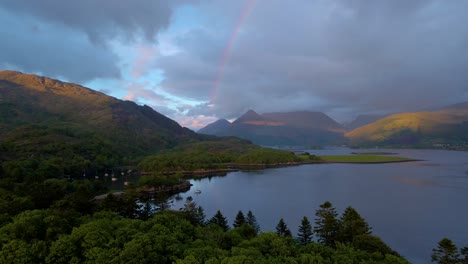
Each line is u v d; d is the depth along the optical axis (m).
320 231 90.06
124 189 193.12
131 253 44.31
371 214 132.25
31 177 162.12
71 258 45.59
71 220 64.69
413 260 86.00
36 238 52.19
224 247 60.56
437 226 114.75
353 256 54.94
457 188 194.25
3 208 75.00
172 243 51.56
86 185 157.00
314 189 198.38
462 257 86.31
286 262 48.34
